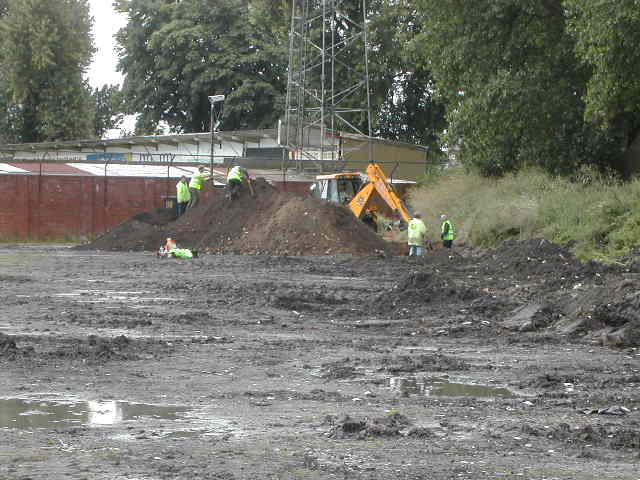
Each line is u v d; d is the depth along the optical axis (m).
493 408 9.80
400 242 42.31
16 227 53.00
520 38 39.91
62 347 13.60
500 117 40.41
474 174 45.53
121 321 16.81
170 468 7.02
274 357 13.35
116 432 8.38
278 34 80.94
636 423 9.07
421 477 6.87
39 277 26.86
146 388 10.73
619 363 13.12
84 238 53.44
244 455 7.50
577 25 33.75
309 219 40.94
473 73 42.44
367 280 27.22
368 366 12.69
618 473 7.08
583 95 38.59
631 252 28.38
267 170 59.78
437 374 12.14
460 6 41.41
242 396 10.34
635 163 40.12
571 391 10.90
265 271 30.16
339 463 7.27
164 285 24.31
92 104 91.88
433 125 78.38
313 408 9.70
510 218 37.28
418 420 9.12
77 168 57.34
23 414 9.18
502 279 26.58
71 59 86.81
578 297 17.67
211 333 15.83
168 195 54.41
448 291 20.00
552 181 39.59
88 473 6.86
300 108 57.94
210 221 44.62
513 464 7.31
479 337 15.94
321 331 16.47
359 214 43.91
